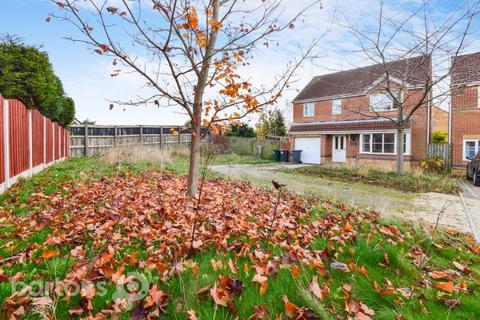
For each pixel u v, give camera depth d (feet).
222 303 5.91
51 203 14.74
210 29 13.12
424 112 54.60
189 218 12.22
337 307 6.24
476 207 23.17
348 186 33.06
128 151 39.73
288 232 11.23
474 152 49.06
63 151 46.03
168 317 5.62
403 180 36.01
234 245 9.59
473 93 48.39
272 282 7.05
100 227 10.09
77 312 5.55
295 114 84.38
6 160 19.56
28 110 25.86
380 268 8.50
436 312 6.29
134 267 7.76
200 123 15.31
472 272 8.90
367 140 63.72
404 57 31.89
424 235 12.07
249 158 77.66
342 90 68.08
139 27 11.58
